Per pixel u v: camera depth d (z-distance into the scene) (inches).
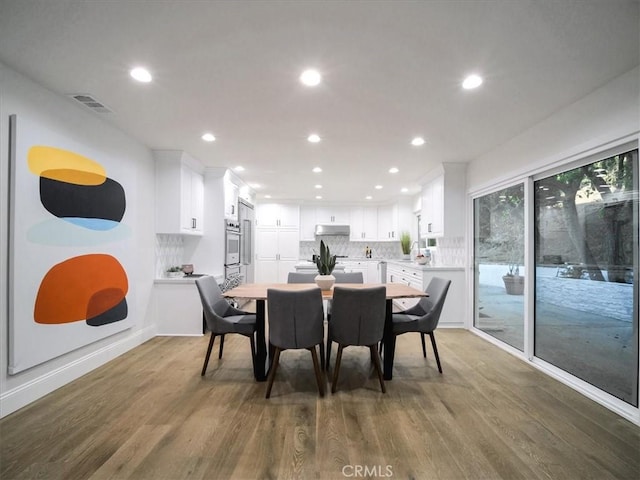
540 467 60.9
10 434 70.4
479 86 85.9
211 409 81.6
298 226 289.0
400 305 205.5
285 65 76.3
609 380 85.3
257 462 61.7
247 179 204.7
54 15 59.5
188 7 57.6
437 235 175.6
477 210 159.8
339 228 295.4
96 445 66.6
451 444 67.7
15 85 79.7
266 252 286.8
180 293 148.9
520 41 67.2
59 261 91.7
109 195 113.5
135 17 60.2
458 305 167.0
